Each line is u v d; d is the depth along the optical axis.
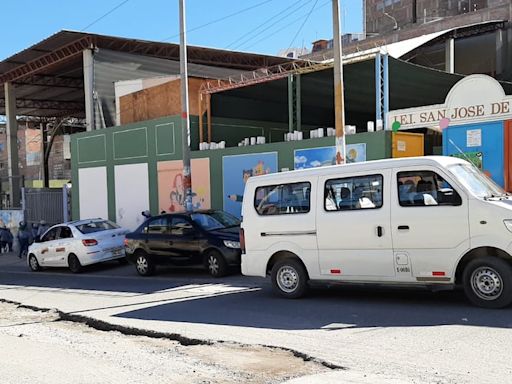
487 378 4.99
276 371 5.63
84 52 27.66
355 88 21.73
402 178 8.32
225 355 6.33
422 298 8.77
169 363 6.14
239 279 12.32
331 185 9.01
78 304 10.62
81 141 23.94
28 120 47.56
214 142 20.72
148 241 14.09
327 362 5.75
